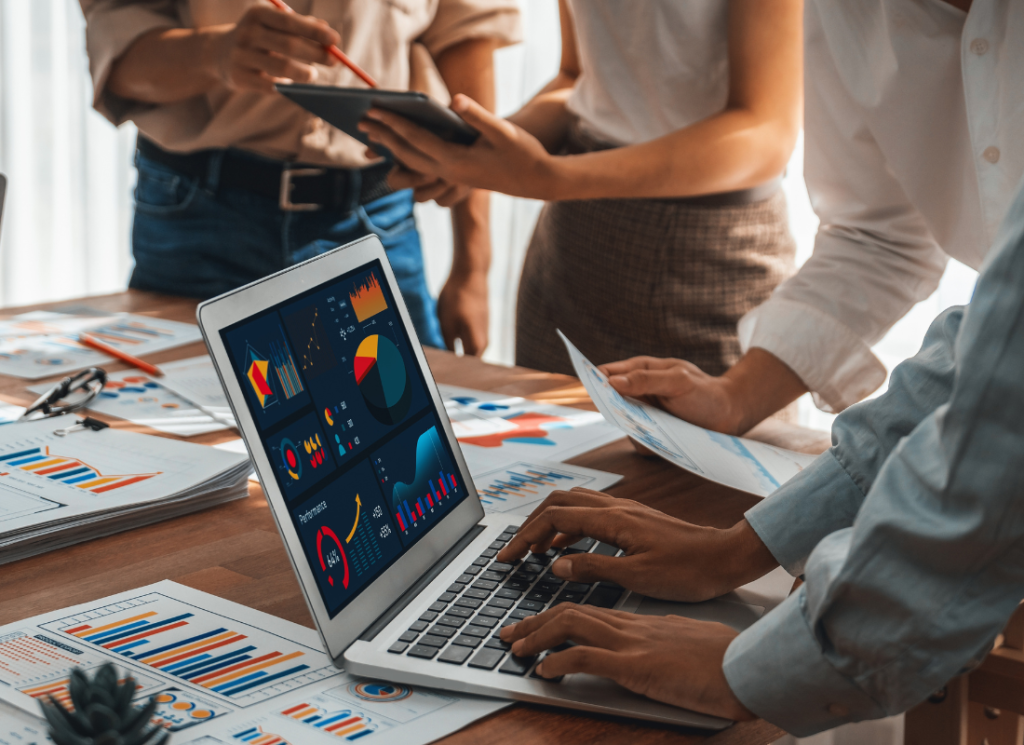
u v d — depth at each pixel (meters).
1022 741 0.88
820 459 0.73
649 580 0.70
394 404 0.75
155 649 0.62
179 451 0.96
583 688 0.58
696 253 1.41
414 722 0.54
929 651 0.49
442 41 1.72
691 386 1.07
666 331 1.46
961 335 0.47
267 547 0.80
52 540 0.78
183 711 0.54
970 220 1.01
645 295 1.45
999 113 0.86
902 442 0.51
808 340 1.12
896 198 1.12
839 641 0.51
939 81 0.95
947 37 0.93
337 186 1.59
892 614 0.49
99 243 3.00
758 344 1.15
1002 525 0.46
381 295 0.78
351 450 0.67
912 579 0.48
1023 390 0.44
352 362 0.71
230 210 1.60
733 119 1.24
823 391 1.14
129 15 1.53
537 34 2.40
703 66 1.34
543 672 0.58
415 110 1.07
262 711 0.55
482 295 1.89
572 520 0.75
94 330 1.47
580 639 0.59
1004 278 0.45
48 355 1.34
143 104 1.61
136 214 1.73
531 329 1.66
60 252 3.04
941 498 0.47
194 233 1.64
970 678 0.81
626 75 1.40
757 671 0.54
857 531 0.50
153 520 0.85
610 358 1.52
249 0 1.53
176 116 1.57
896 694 0.51
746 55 1.24
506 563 0.74
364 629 0.62
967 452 0.46
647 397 1.09
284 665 0.60
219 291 1.67
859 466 0.70
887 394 0.70
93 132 2.93
